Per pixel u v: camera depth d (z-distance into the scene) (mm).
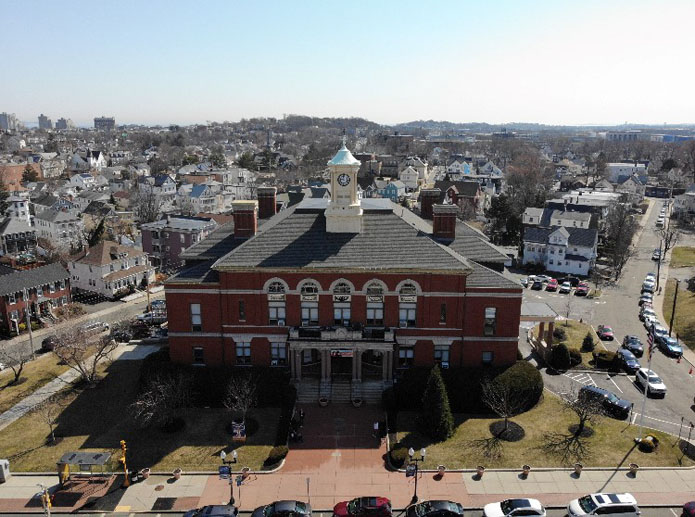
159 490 46844
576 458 50125
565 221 141125
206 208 196000
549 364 71562
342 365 64250
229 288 61125
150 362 63562
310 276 60281
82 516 43969
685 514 42312
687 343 81688
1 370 72688
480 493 45750
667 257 139375
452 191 182000
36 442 54125
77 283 111938
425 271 59156
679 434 54594
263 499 45656
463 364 62062
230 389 57875
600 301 103812
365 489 46625
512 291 60000
